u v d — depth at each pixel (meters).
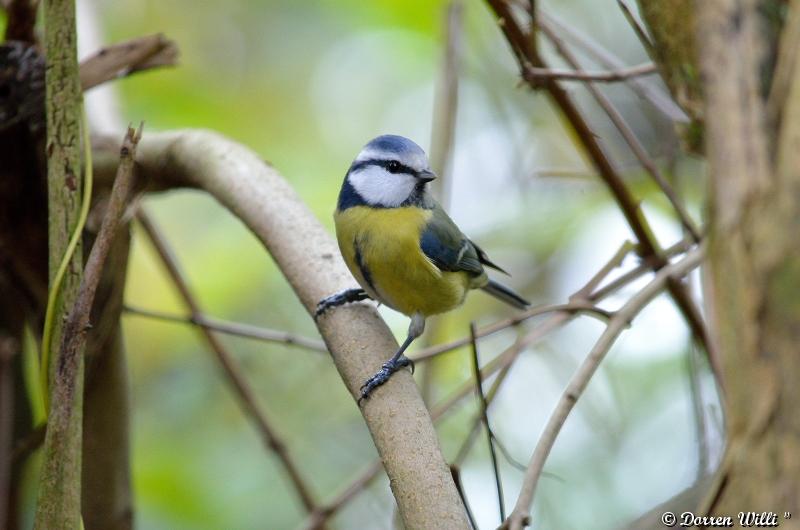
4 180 6.30
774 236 2.48
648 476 9.81
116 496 6.74
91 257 4.31
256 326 10.95
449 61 8.71
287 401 10.91
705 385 7.57
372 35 12.31
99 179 7.02
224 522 9.51
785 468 2.43
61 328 4.57
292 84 12.49
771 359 2.46
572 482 9.93
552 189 11.86
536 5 6.65
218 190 6.74
